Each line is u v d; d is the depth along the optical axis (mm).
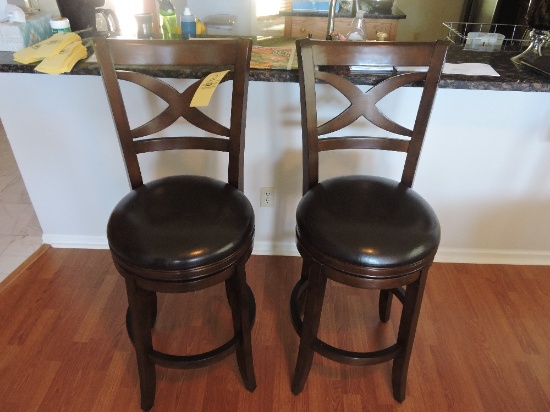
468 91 1486
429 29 3652
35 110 1573
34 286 1717
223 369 1432
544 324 1611
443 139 1602
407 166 1285
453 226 1823
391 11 2547
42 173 1730
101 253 1898
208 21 2201
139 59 1124
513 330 1585
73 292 1696
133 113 1562
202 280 1050
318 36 2301
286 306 1667
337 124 1228
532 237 1832
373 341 1533
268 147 1639
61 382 1376
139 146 1224
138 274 1033
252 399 1347
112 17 1731
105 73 1116
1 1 1475
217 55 1129
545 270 1857
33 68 1352
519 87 1324
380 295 1555
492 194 1727
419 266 1061
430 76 1166
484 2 2842
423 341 1535
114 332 1539
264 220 1836
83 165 1709
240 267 1118
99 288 1719
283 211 1809
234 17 2258
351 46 1137
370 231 1075
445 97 1505
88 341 1505
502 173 1670
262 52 1483
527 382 1409
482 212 1776
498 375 1429
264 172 1703
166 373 1413
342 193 1207
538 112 1519
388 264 1028
